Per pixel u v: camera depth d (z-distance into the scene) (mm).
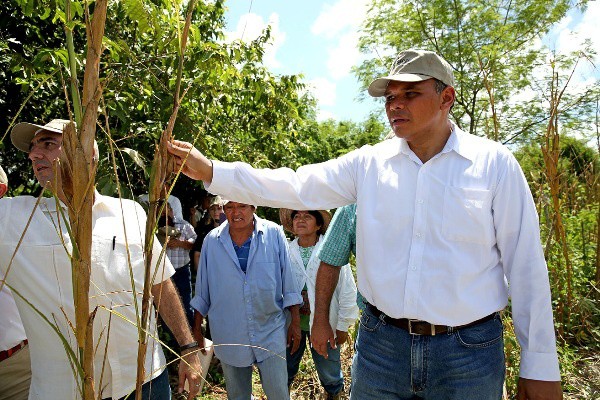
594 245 5242
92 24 850
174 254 4422
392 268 1610
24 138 1729
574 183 5949
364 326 1739
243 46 4230
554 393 1517
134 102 3725
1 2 3383
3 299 2117
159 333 3879
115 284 1666
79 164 848
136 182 3814
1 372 2131
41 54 2684
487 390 1566
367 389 1700
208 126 4473
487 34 9273
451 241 1542
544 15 9211
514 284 1573
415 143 1619
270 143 5691
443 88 1582
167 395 1846
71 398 1592
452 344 1556
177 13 1037
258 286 2703
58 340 1593
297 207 1809
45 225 1608
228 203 2670
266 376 2709
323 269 2232
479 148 1576
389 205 1628
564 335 4266
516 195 1532
